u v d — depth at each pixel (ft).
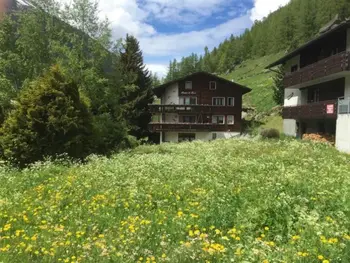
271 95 190.60
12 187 35.78
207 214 21.90
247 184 30.55
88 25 98.37
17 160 63.41
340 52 79.25
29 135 63.72
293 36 369.09
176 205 26.22
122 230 20.79
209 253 15.80
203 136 145.59
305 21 329.52
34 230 22.11
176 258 15.65
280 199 21.80
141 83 146.82
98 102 96.73
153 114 155.02
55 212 25.07
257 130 141.28
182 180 34.22
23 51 98.32
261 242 16.93
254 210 20.81
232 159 50.78
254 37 491.31
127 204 26.16
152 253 17.15
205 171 39.88
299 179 30.89
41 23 100.22
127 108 139.44
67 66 91.76
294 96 114.93
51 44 95.91
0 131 68.23
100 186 33.09
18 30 98.37
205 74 150.61
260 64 377.91
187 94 152.15
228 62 468.34
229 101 150.92
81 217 24.53
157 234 19.80
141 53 149.59
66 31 99.50
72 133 67.10
